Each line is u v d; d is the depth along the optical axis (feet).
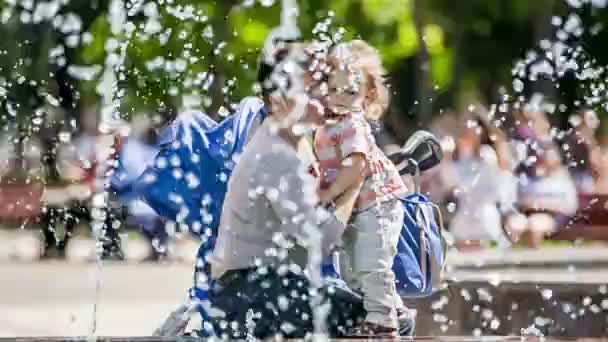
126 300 60.85
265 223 33.94
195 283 36.09
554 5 116.88
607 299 47.39
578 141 82.07
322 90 34.27
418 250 36.19
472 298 47.80
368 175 34.63
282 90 34.19
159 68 62.54
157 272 72.79
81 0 80.07
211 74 65.46
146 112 61.77
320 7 92.53
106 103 47.60
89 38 79.00
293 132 34.04
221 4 85.56
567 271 57.21
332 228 33.81
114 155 40.24
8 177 76.07
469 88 122.42
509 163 83.56
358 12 103.55
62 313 55.77
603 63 75.05
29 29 79.51
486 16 122.21
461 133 86.12
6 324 51.57
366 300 34.55
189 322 37.83
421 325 47.67
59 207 67.15
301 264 34.01
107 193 43.55
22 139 73.46
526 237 82.17
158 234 50.34
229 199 34.09
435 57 118.73
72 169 61.77
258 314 33.94
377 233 34.55
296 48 34.58
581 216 82.84
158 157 36.68
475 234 82.17
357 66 34.65
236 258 33.96
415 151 38.34
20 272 73.61
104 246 57.06
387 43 106.52
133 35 59.57
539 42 120.67
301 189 33.73
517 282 47.83
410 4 106.93
